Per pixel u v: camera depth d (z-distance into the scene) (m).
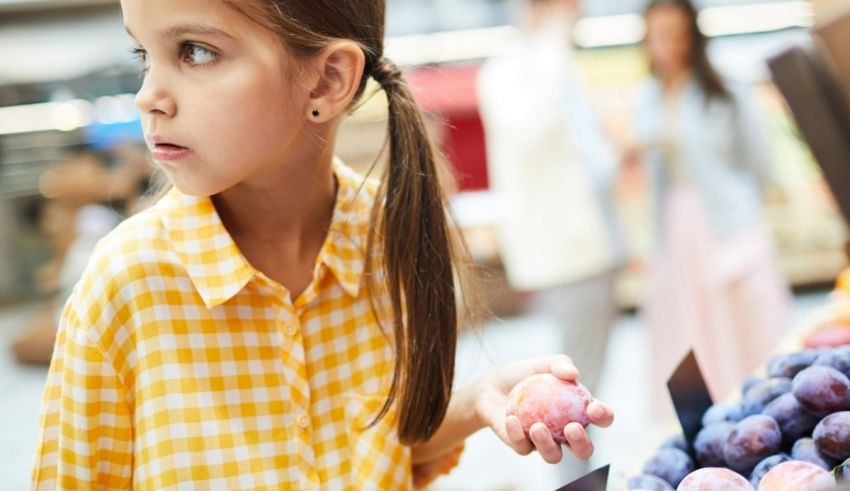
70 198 6.61
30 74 6.88
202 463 0.96
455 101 6.10
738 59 6.12
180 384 0.97
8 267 7.55
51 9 6.93
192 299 0.98
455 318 1.04
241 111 0.89
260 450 0.98
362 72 1.00
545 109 3.35
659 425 3.48
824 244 6.01
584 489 0.91
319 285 1.04
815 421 0.99
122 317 0.96
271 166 0.96
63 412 0.96
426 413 1.03
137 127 6.86
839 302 1.72
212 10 0.87
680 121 3.35
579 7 3.48
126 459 0.99
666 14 3.33
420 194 1.02
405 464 1.06
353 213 1.07
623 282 6.04
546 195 3.38
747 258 3.31
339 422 1.04
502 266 6.02
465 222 6.04
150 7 0.87
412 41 6.53
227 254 0.98
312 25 0.92
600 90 6.14
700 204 3.34
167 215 1.00
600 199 3.43
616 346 5.21
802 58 1.52
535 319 5.91
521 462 3.55
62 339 0.98
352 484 1.03
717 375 3.29
